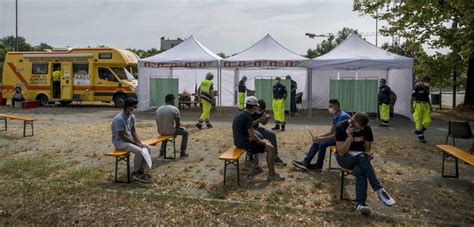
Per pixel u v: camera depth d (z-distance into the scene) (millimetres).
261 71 24031
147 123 15562
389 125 15328
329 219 5125
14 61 23922
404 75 18312
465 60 20141
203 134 12609
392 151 9875
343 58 17875
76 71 23031
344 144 5695
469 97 22078
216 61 19188
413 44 19625
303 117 18203
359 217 5191
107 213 5336
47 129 13727
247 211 5398
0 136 12008
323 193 6297
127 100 7117
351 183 6863
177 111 8922
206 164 8352
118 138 7039
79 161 8594
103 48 22688
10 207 5523
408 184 6891
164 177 7242
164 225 4957
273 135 8352
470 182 7055
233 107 23594
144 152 6910
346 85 17766
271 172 7074
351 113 17750
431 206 5742
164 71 22766
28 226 4895
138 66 19922
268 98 18844
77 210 5438
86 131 13297
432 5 14531
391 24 20250
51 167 7918
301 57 18719
